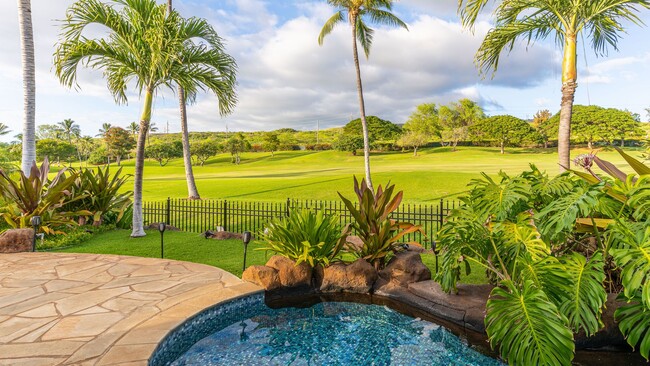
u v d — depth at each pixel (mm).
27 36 9328
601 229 3984
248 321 4398
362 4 19578
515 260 3561
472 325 3934
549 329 2943
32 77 9523
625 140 67562
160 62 7863
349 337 3939
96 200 10211
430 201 14820
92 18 7754
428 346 3713
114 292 4645
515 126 75188
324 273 5238
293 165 56844
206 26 8562
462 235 4027
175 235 9094
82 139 101375
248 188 20125
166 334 3422
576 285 3162
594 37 9109
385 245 5422
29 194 8328
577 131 66500
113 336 3357
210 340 3844
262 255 6930
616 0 7094
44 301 4312
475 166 35688
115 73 8758
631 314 3143
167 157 71188
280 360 3391
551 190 3965
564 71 7957
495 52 8641
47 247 7699
